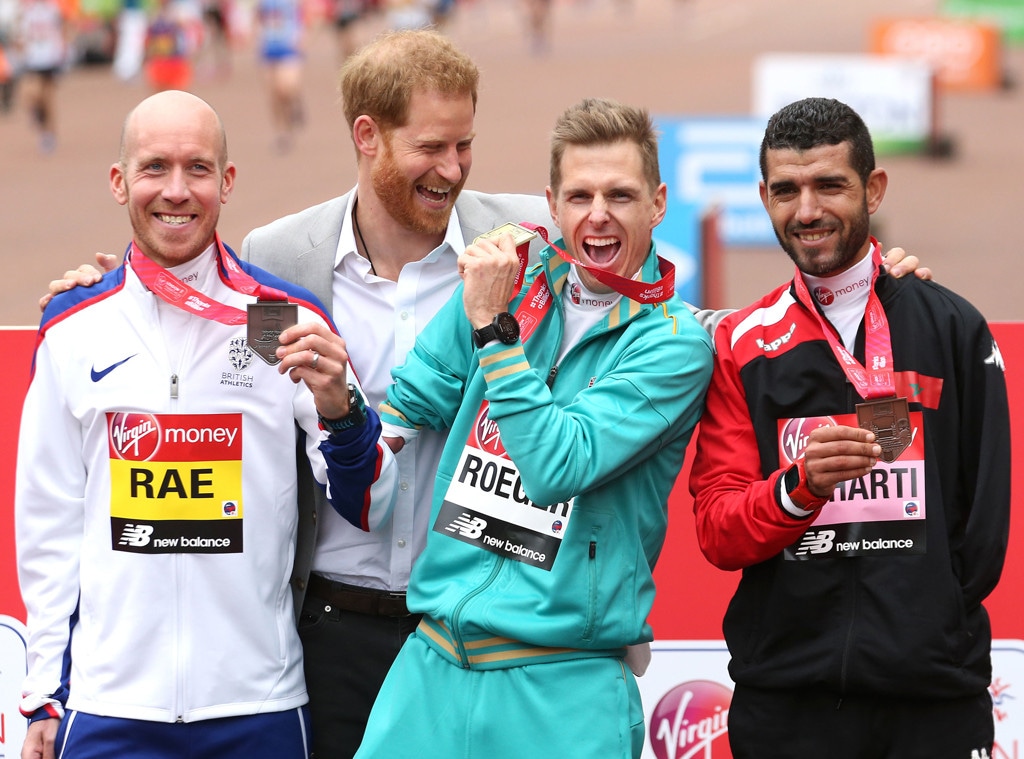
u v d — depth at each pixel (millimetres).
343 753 11367
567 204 10266
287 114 60344
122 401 10484
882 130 65188
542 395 9789
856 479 10141
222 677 10500
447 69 10773
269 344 10055
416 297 11602
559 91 76312
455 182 11031
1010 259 44094
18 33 75625
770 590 10266
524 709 10016
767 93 63625
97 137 63719
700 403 10547
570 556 10023
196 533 10484
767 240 44312
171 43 79000
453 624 10125
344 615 11391
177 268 10664
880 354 10141
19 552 10742
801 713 10188
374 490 10641
